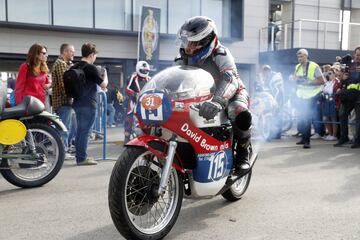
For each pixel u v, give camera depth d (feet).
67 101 23.81
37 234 12.34
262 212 14.39
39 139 17.97
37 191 17.17
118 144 31.19
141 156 11.00
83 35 48.96
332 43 63.10
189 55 12.96
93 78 21.79
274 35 59.16
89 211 14.49
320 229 12.74
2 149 16.78
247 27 57.88
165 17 52.39
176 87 11.33
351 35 64.54
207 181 12.28
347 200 15.85
